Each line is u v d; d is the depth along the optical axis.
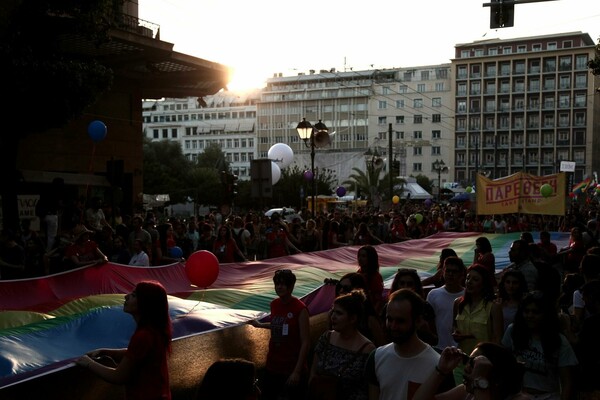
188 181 68.62
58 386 5.31
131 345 4.23
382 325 5.96
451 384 3.80
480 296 5.98
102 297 7.58
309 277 10.52
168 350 4.44
